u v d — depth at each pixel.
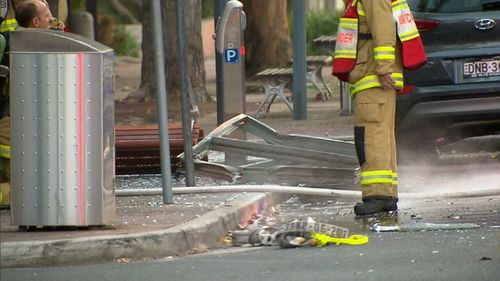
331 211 27.05
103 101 21.83
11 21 26.36
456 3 31.58
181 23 28.53
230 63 33.97
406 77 31.41
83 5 93.19
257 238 22.17
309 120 48.22
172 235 21.20
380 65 25.36
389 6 25.44
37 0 26.14
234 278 18.66
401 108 31.61
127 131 32.75
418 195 28.22
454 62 31.27
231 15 33.78
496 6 31.53
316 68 58.09
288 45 69.19
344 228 22.48
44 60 21.69
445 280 18.17
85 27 79.00
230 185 28.98
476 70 31.25
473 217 25.19
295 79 48.41
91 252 20.42
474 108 31.27
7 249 20.20
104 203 21.89
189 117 28.91
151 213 24.34
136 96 59.50
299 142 32.62
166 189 25.91
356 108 25.86
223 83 34.00
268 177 29.31
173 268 19.67
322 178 29.52
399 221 24.83
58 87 21.73
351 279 18.36
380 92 25.66
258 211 26.22
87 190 21.80
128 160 32.41
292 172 29.41
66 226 21.89
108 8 118.44
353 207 27.64
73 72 21.70
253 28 68.75
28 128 21.78
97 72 21.73
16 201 21.89
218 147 31.06
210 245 22.34
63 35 21.73
